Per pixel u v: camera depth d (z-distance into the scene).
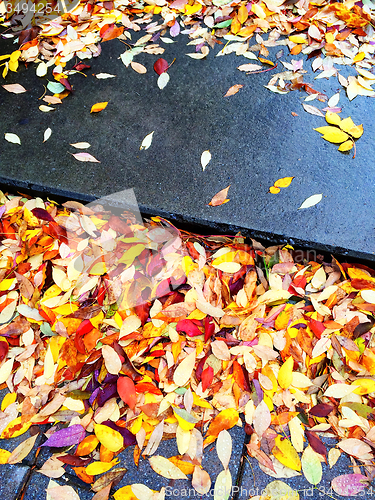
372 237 0.66
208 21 0.89
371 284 0.63
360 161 0.73
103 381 0.58
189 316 0.61
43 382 0.59
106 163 0.75
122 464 0.55
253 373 0.58
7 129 0.80
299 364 0.59
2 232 0.71
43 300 0.63
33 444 0.56
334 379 0.58
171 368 0.58
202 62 0.85
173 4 0.91
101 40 0.90
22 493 0.54
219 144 0.75
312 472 0.53
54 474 0.54
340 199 0.69
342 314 0.61
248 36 0.86
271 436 0.55
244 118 0.78
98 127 0.79
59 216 0.71
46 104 0.83
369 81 0.80
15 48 0.91
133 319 0.61
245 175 0.72
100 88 0.84
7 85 0.85
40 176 0.74
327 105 0.78
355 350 0.59
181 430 0.55
